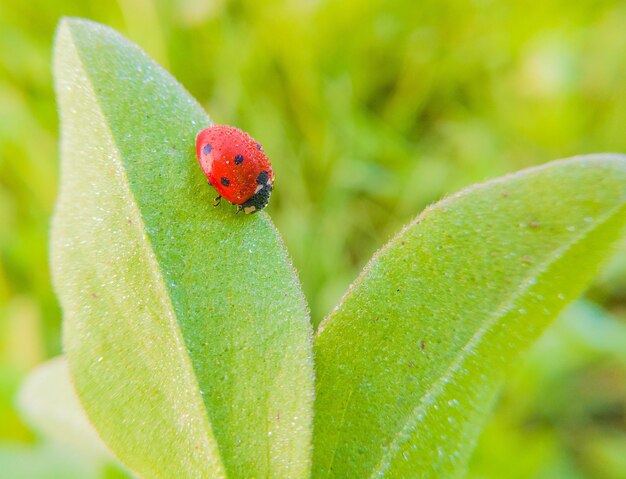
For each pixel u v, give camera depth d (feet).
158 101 0.20
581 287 0.18
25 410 0.29
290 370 0.18
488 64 0.54
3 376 0.39
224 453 0.17
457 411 0.18
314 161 0.50
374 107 0.54
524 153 0.53
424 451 0.18
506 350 0.18
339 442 0.18
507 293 0.18
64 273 0.19
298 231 0.48
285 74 0.51
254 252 0.19
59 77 0.20
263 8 0.51
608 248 0.18
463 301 0.18
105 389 0.18
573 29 0.56
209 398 0.18
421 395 0.18
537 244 0.18
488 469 0.37
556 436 0.41
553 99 0.53
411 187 0.50
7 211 0.49
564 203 0.18
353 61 0.52
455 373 0.18
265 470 0.17
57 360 0.27
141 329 0.18
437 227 0.19
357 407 0.18
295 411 0.18
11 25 0.52
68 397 0.26
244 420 0.18
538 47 0.54
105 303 0.19
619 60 0.54
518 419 0.41
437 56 0.53
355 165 0.50
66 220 0.19
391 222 0.49
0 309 0.46
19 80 0.52
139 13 0.52
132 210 0.19
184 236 0.19
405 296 0.19
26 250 0.47
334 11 0.51
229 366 0.18
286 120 0.51
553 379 0.41
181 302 0.18
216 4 0.51
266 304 0.19
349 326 0.19
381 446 0.18
